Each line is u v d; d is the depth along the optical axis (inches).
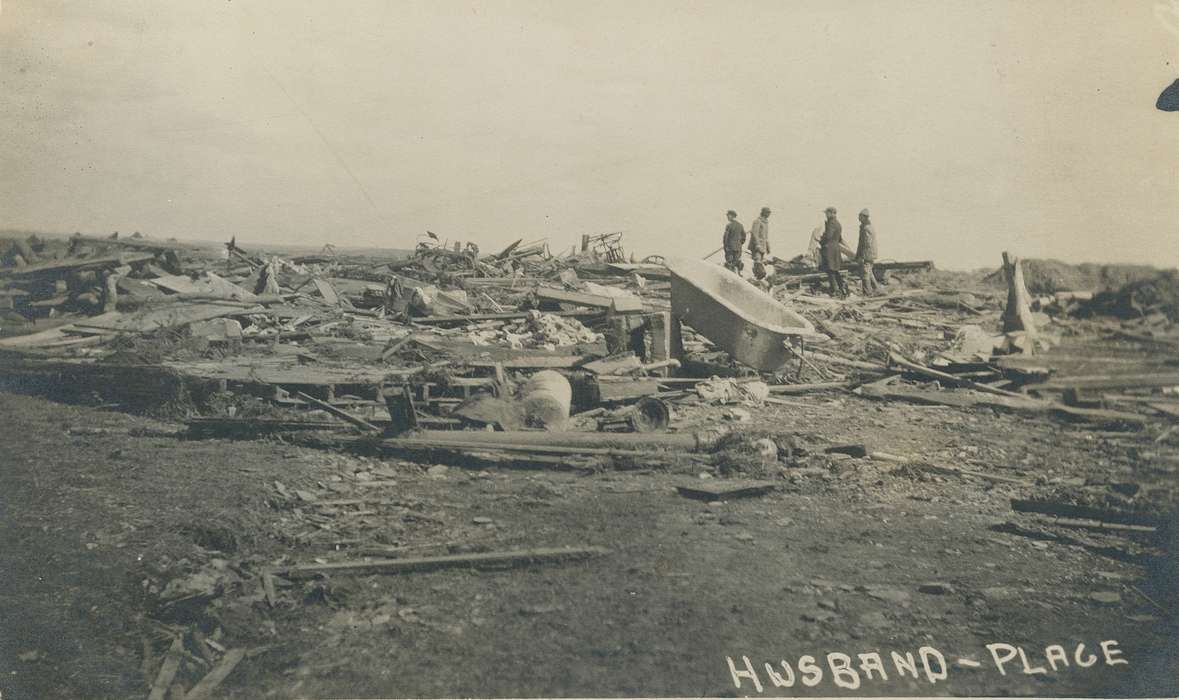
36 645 159.6
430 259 686.5
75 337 394.0
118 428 284.5
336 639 163.9
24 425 283.1
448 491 235.3
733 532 212.2
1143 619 175.8
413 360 383.9
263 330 454.6
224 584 179.2
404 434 265.4
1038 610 179.3
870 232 541.3
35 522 197.5
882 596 181.6
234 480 228.8
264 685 150.8
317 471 242.5
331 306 566.6
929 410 350.6
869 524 221.9
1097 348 395.5
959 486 254.8
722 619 170.4
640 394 315.3
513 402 283.4
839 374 406.9
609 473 255.0
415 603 175.9
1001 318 495.8
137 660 159.9
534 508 224.1
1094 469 269.9
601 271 657.0
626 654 158.1
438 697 144.8
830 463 268.2
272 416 297.4
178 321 410.3
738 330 378.3
